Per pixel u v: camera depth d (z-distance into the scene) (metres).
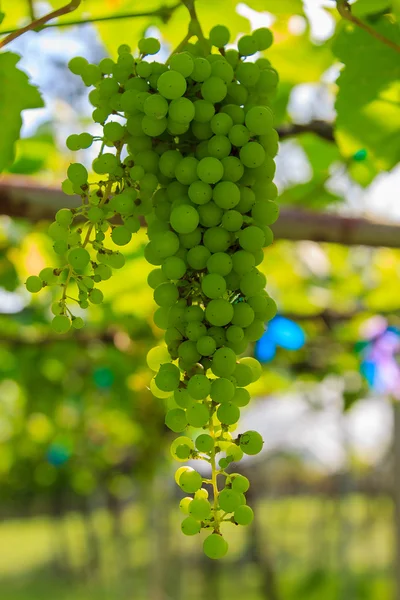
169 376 0.58
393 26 0.85
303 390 2.36
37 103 0.84
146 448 2.67
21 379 1.99
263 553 5.71
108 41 0.97
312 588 5.63
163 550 4.24
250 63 0.63
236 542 6.90
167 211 0.61
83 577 7.39
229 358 0.57
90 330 1.76
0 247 1.55
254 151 0.60
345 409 1.95
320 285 1.91
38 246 1.56
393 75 0.87
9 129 0.83
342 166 1.40
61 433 2.93
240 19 0.92
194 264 0.59
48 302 1.70
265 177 0.61
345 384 1.96
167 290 0.59
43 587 7.14
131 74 0.62
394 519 2.00
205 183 0.59
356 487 5.95
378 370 1.72
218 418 0.57
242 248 0.60
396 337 1.72
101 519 7.56
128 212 0.61
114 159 0.61
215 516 0.56
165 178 0.62
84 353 1.94
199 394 0.56
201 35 0.68
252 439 0.57
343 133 0.91
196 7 0.91
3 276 1.55
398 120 0.90
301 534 7.82
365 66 0.87
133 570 6.78
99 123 0.64
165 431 2.54
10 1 0.92
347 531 5.78
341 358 1.93
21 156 1.52
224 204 0.58
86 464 3.67
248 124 0.60
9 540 9.49
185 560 6.36
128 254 1.29
